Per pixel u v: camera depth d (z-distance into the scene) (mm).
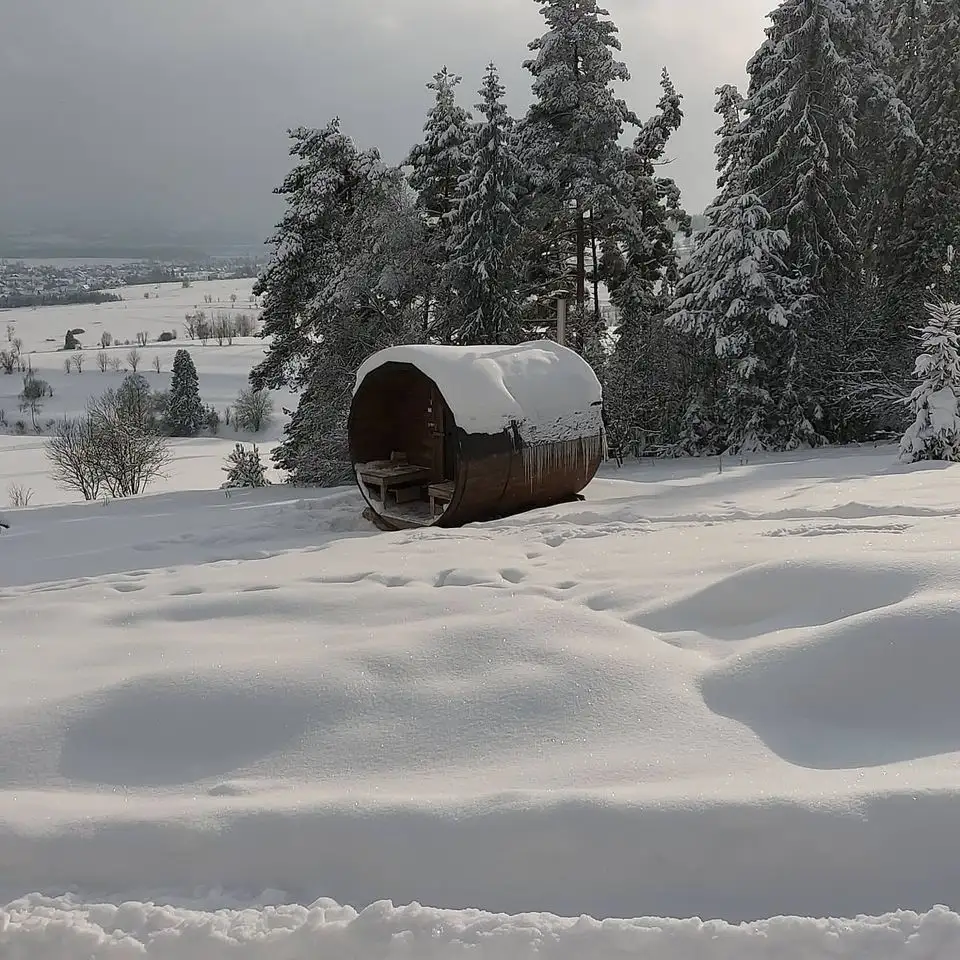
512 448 8562
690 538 6094
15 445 63438
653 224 26656
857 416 19562
